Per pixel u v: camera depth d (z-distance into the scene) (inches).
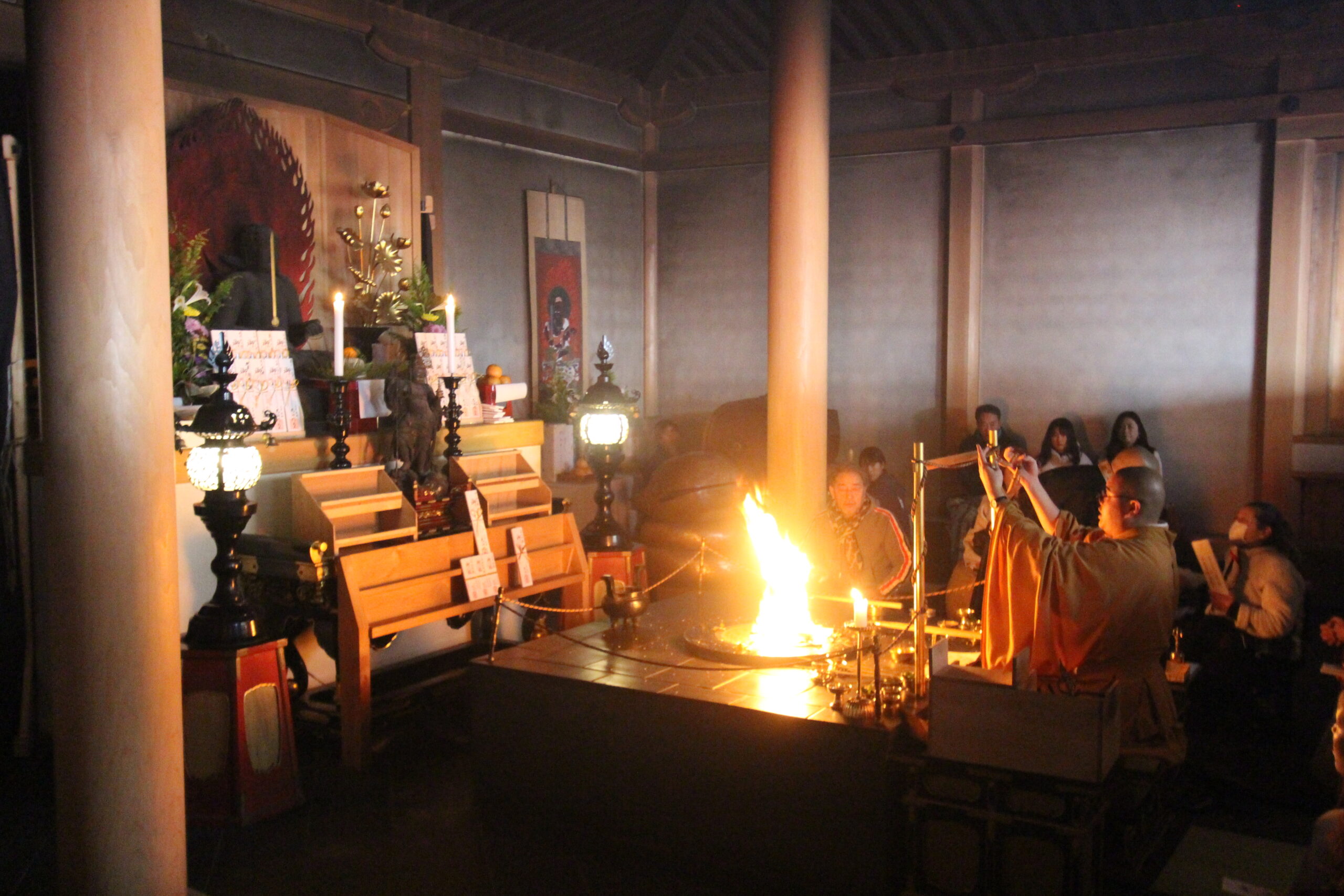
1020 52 358.3
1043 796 123.6
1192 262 345.4
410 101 320.8
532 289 368.2
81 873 122.5
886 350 389.7
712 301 415.5
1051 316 365.1
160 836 125.0
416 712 206.5
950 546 339.6
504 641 251.6
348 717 187.9
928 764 129.7
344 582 185.0
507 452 236.2
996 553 147.9
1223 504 346.3
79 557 119.9
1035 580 142.8
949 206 373.1
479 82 346.3
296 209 265.0
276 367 211.6
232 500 170.7
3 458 193.8
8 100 223.0
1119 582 140.9
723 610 196.5
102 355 118.9
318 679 220.7
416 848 159.9
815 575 198.7
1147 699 145.3
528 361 370.6
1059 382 365.4
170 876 126.4
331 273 280.2
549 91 374.0
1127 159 351.3
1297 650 201.0
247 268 242.8
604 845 155.5
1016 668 127.1
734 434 368.8
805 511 267.4
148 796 123.8
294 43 287.3
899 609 183.9
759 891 142.6
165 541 124.7
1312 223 327.6
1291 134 326.0
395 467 209.0
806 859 138.0
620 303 411.8
